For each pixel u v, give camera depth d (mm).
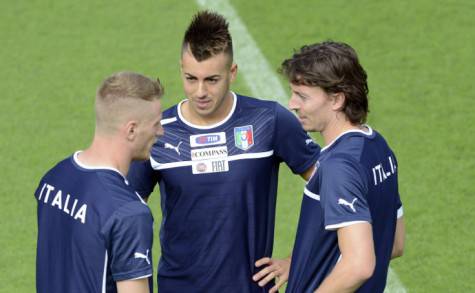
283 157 16281
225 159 15734
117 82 13203
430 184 25875
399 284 21594
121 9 37531
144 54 34031
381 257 14086
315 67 13250
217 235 15977
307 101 13523
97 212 12883
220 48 14852
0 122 30219
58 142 28906
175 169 15766
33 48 35031
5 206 25703
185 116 15812
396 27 34938
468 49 33156
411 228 23906
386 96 30688
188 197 15875
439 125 28828
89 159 13477
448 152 27391
